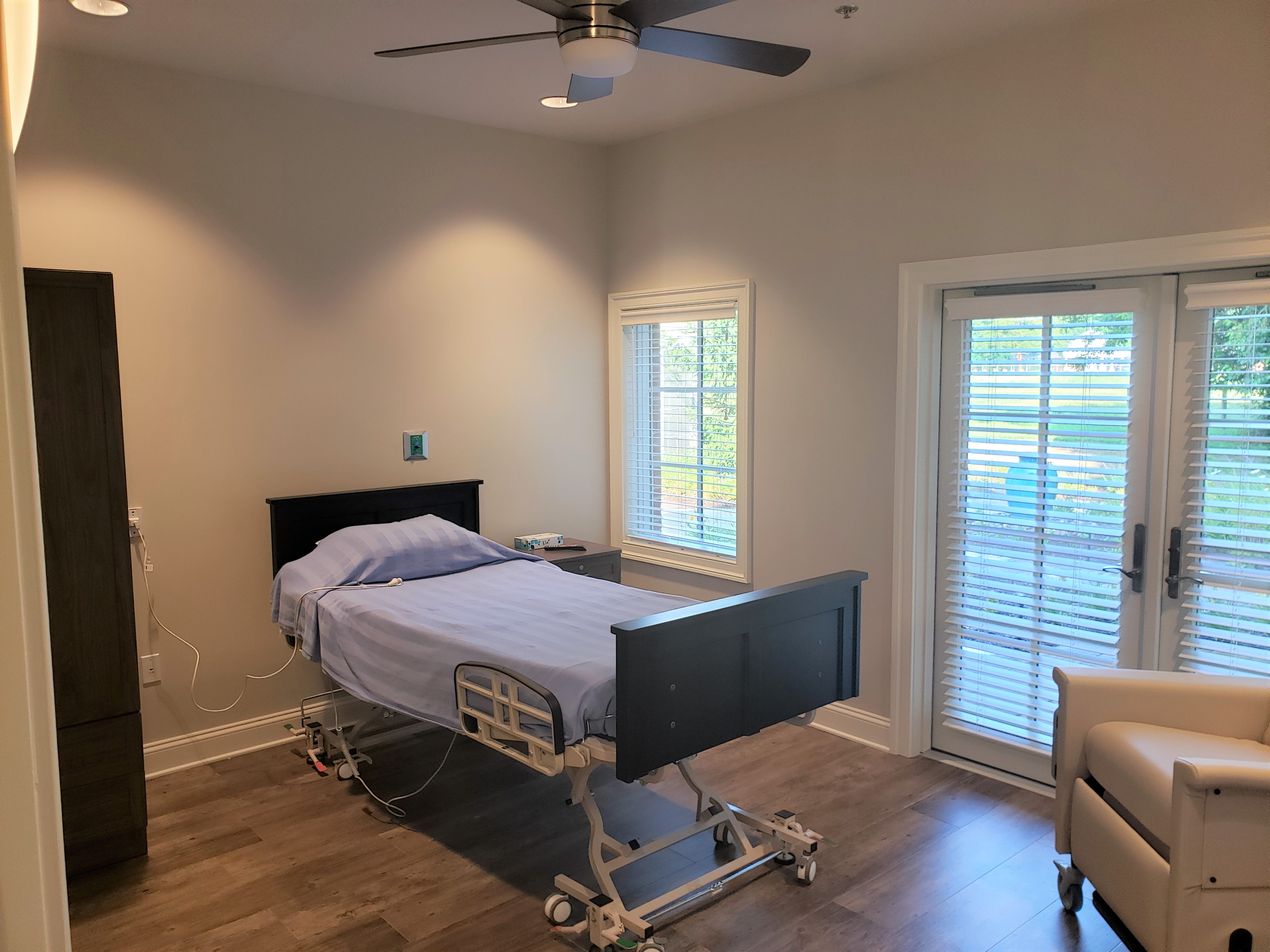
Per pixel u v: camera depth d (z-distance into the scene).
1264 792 1.96
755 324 4.01
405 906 2.58
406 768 3.53
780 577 4.02
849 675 2.77
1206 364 2.82
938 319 3.46
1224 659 2.85
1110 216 2.89
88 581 2.68
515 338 4.40
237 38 3.03
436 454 4.18
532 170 4.39
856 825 3.03
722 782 3.37
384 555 3.50
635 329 4.69
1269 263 2.68
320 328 3.78
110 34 2.98
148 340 3.36
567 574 3.68
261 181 3.58
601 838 2.45
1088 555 3.12
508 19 2.87
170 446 3.44
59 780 0.47
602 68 2.18
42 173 3.11
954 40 3.09
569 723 2.27
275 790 3.34
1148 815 2.17
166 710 3.51
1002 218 3.14
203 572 3.55
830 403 3.74
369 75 3.43
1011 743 3.36
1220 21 2.62
